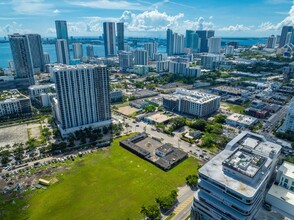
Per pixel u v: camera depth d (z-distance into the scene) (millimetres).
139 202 155875
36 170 193000
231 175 116375
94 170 193125
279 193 126000
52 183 176625
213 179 113750
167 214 145250
